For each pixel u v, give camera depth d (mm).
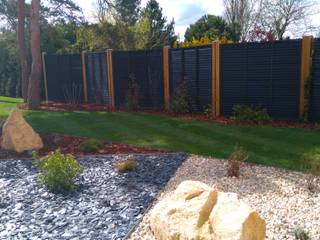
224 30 22875
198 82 10609
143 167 5832
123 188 4871
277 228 3584
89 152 6953
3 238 3543
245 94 9648
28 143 7223
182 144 7223
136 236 3518
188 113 10930
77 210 4180
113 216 3971
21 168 6035
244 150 6590
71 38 23234
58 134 8500
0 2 20531
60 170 4816
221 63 9852
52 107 13680
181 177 5266
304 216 3863
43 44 19062
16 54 18906
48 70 16047
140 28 24266
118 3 23328
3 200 4559
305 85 8672
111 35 22047
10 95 19875
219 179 5117
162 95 11859
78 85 15023
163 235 3240
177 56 11141
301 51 8633
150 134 8234
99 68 13773
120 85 12977
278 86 9125
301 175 5191
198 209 3178
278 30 23938
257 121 9062
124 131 8648
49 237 3535
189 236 2947
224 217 2982
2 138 7527
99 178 5352
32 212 4172
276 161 5875
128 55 12453
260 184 4879
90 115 11320
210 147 6918
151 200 4402
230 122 9250
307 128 8234
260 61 9266
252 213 3031
